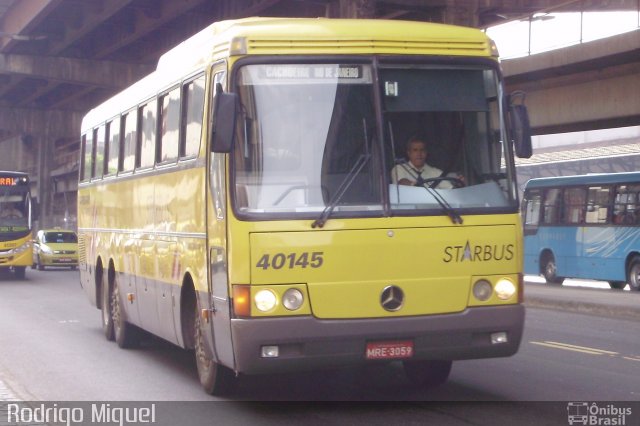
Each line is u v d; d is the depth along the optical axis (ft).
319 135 28.50
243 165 28.07
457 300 28.84
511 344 29.48
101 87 145.59
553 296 80.38
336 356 27.89
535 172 147.33
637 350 46.34
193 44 35.50
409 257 28.45
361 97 28.96
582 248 99.81
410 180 28.84
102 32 130.11
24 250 111.55
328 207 28.04
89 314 66.69
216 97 27.43
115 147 48.11
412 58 29.40
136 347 47.67
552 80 99.25
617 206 95.30
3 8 130.52
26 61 138.31
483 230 29.14
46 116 199.31
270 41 28.68
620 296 80.84
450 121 29.48
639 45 81.76
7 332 55.16
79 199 59.21
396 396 33.30
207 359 33.30
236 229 27.76
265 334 27.43
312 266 27.81
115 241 47.16
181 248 34.42
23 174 112.47
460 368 39.65
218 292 29.45
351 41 29.07
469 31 30.25
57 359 44.01
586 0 88.17
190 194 33.22
